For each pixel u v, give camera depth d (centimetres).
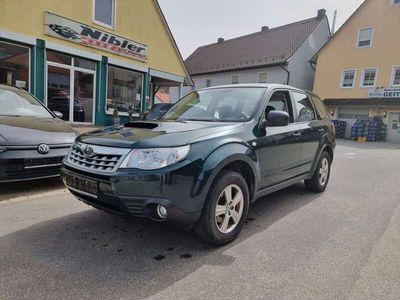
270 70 2748
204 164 294
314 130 501
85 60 1230
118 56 1345
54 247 309
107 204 301
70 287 244
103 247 313
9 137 453
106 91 1323
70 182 324
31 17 1028
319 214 439
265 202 492
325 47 2595
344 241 349
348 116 2469
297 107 481
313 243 342
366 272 283
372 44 2352
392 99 2203
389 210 468
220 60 3288
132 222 378
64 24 1119
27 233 338
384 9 2286
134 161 279
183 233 353
